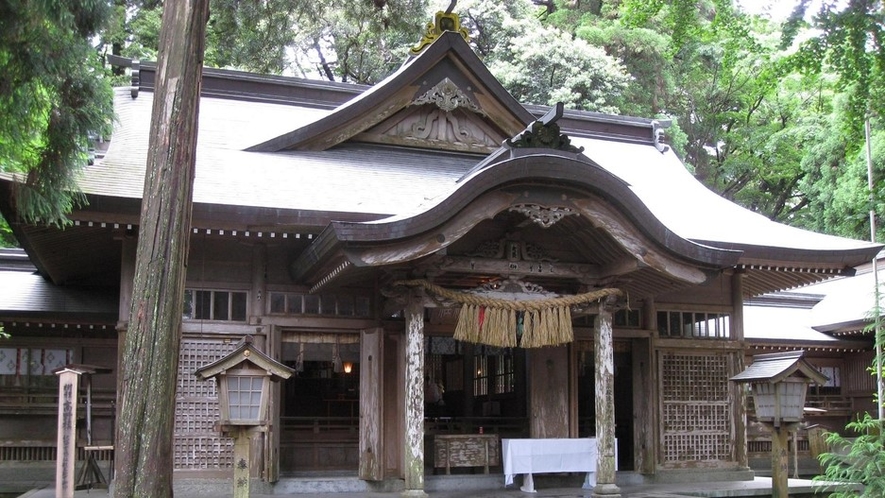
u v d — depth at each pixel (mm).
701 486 13781
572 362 14078
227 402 9156
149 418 7840
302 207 12055
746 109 34500
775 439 11617
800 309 22688
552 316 11859
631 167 18188
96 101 11312
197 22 8461
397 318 13164
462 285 12914
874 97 12969
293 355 17359
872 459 10883
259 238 12398
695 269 11914
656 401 14492
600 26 32031
